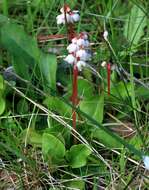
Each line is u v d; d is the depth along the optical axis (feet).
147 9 2.20
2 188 1.66
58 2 2.35
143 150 1.69
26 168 1.66
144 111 1.94
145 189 1.63
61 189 1.63
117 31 2.30
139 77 2.12
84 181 1.65
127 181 1.63
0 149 1.71
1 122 1.84
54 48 2.21
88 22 2.35
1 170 1.71
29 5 2.28
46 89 1.92
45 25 2.34
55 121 1.83
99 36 2.24
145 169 1.67
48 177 1.66
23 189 1.63
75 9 2.41
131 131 1.86
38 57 1.96
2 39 2.02
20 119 1.83
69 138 1.77
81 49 1.60
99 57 2.05
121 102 1.88
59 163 1.69
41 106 1.79
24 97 1.86
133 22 2.21
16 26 2.03
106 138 1.76
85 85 1.92
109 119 1.92
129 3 2.38
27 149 1.72
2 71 2.08
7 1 2.34
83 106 1.80
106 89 1.94
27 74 1.98
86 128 1.77
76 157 1.69
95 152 1.69
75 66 1.66
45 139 1.67
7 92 1.94
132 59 2.11
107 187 1.63
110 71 1.97
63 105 1.84
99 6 2.34
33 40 2.01
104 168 1.69
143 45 2.21
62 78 2.05
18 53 2.00
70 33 1.76
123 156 1.66
